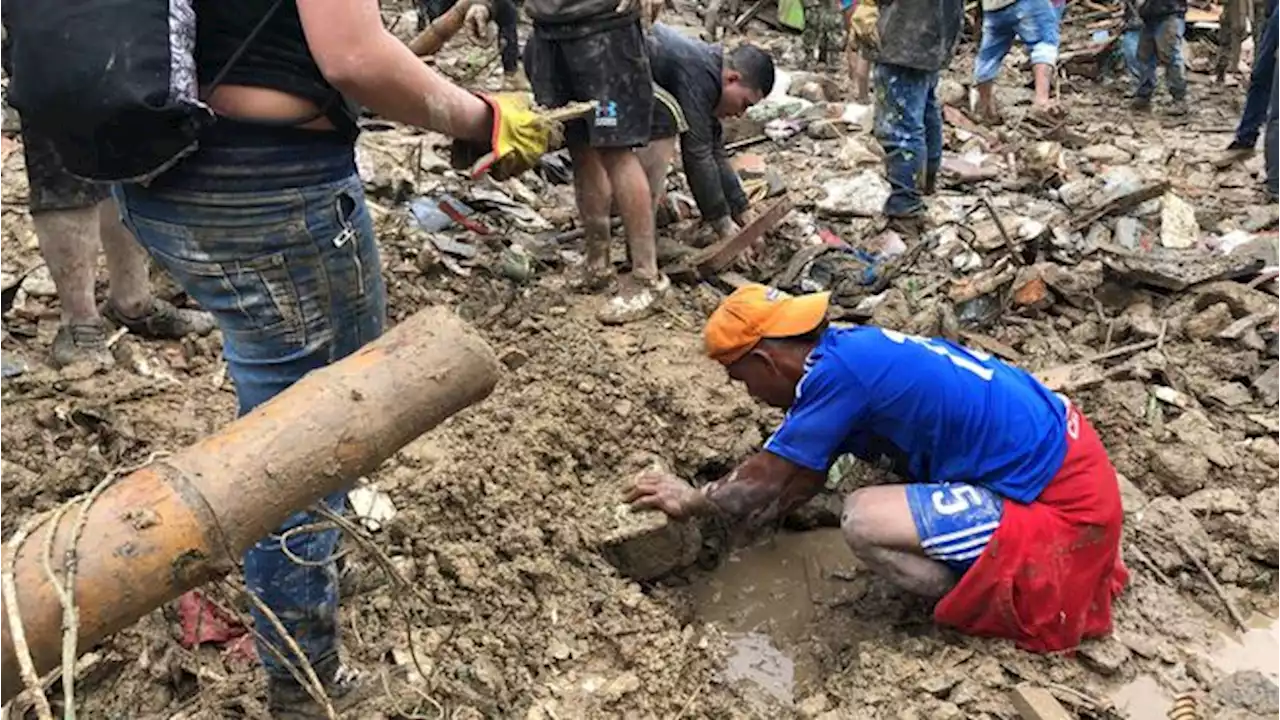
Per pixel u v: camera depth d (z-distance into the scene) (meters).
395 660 2.96
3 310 4.31
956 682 3.06
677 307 4.80
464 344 1.86
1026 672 3.10
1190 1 10.84
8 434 3.45
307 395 1.76
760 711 3.17
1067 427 3.23
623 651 3.22
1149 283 4.97
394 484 3.46
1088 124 8.07
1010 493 3.14
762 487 3.29
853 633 3.44
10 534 3.14
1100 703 3.00
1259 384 4.38
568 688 3.09
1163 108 8.55
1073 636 3.17
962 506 3.13
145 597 1.58
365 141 6.03
